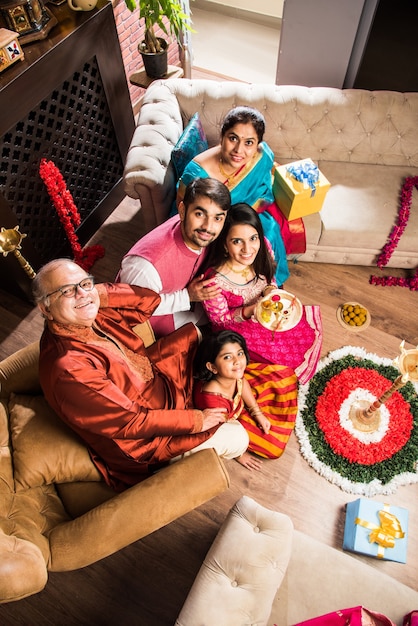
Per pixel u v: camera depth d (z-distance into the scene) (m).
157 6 2.91
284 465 2.51
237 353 2.18
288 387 2.61
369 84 3.22
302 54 3.26
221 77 4.44
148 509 1.68
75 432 1.93
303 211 2.73
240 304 2.49
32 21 2.36
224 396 2.26
